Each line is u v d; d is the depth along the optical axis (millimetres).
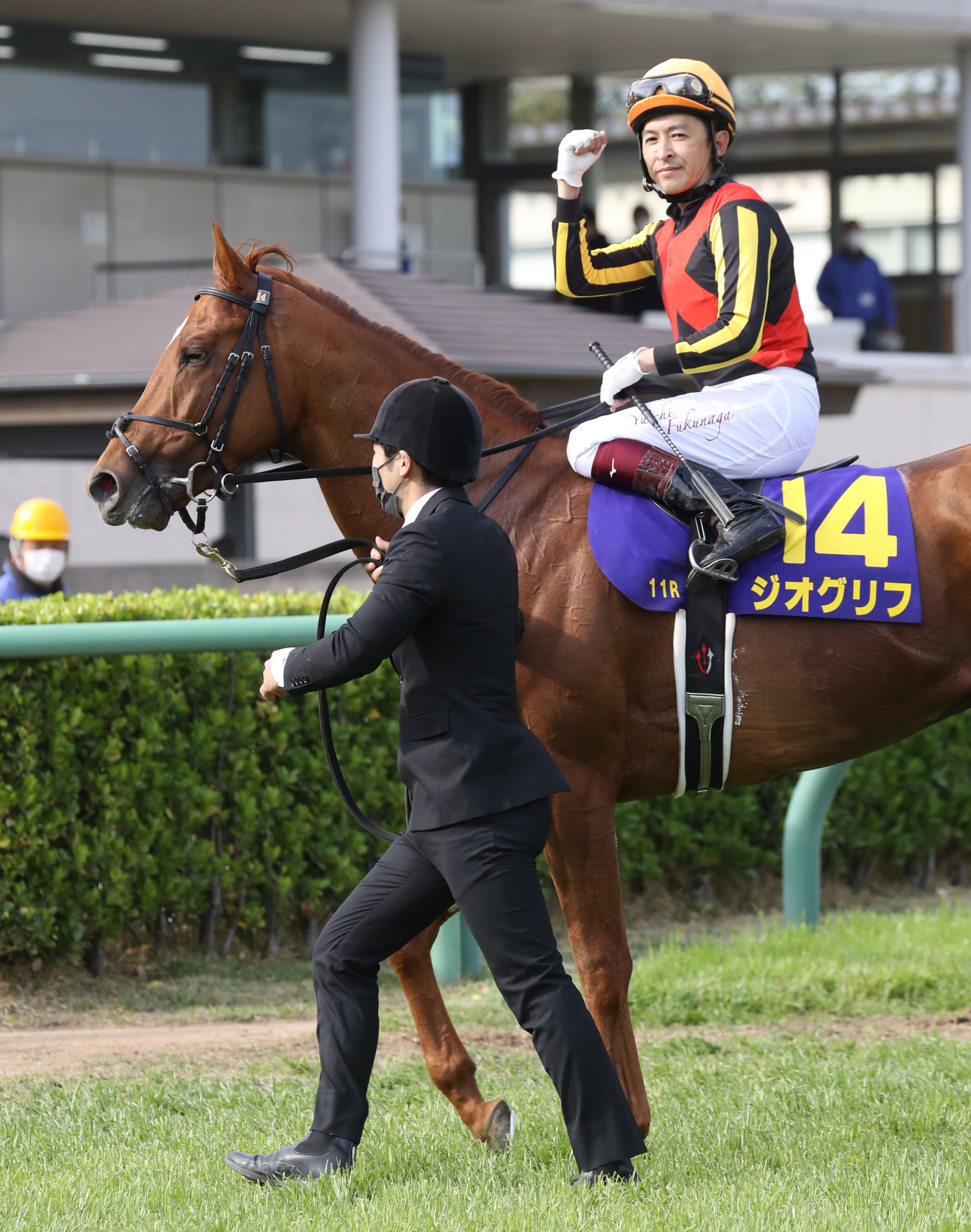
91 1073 17953
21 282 59438
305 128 65812
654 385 15727
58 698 22062
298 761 24156
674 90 14883
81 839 22469
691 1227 12430
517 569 13625
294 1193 13242
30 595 27031
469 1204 13156
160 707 23031
